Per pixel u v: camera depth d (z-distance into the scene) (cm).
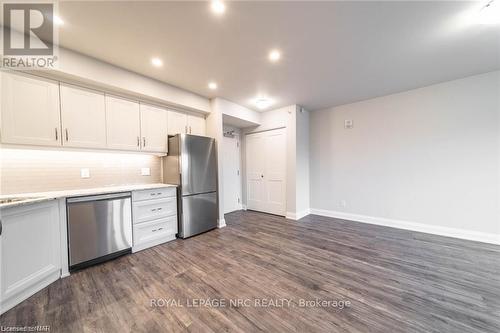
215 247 275
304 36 194
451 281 189
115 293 174
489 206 278
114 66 244
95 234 223
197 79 287
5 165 201
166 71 262
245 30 185
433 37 197
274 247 273
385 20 173
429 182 321
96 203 224
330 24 178
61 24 173
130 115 277
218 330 134
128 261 234
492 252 249
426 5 156
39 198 179
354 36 195
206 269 215
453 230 303
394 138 351
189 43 203
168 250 265
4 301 150
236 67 253
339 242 288
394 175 353
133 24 174
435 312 149
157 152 308
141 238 266
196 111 358
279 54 225
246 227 363
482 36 195
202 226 333
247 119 429
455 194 301
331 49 216
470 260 229
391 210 358
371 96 362
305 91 336
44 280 182
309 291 176
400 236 310
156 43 202
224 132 471
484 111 278
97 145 245
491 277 195
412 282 188
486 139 278
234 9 159
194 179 323
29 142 198
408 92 335
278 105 416
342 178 412
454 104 298
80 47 207
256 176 488
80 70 217
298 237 311
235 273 206
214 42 202
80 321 142
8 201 165
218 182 366
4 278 149
